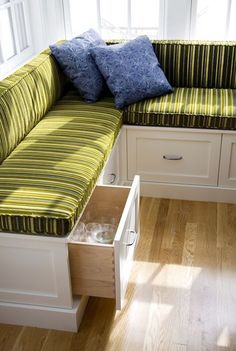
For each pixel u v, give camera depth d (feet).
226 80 9.70
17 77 7.92
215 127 8.44
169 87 9.30
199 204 9.00
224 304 6.57
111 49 9.10
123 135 8.93
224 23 10.44
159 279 7.06
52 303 6.17
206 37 10.64
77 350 5.94
